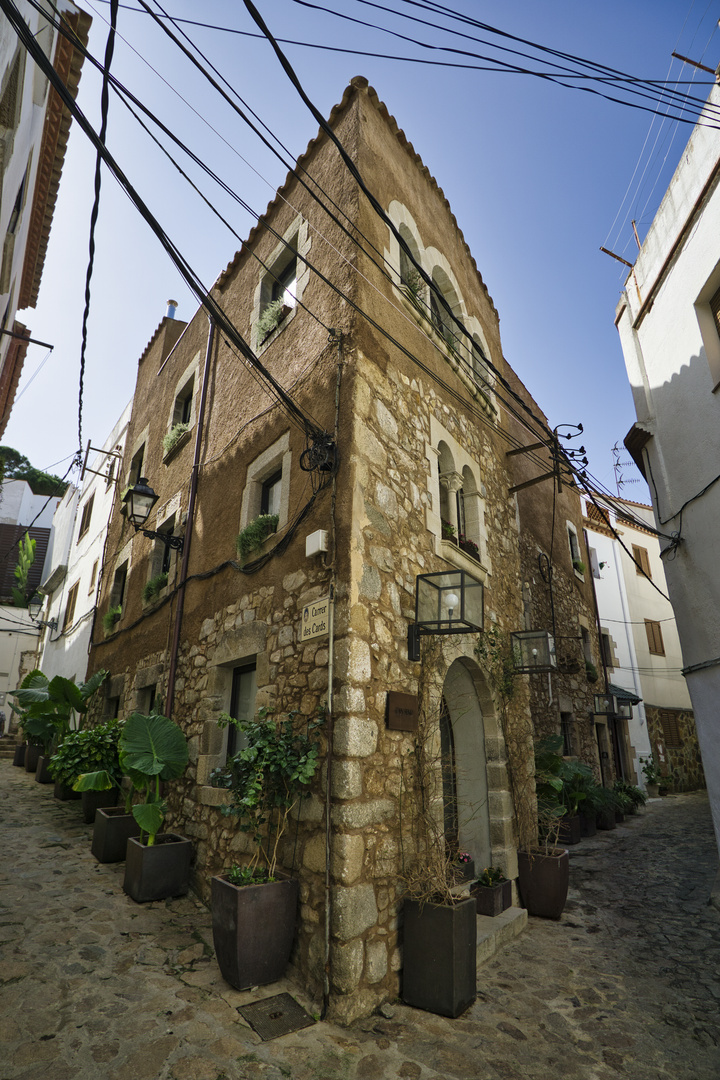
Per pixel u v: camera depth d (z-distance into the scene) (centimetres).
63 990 337
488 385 710
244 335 709
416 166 700
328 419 485
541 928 520
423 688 470
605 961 445
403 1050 311
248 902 355
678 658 1762
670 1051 322
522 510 995
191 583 682
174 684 660
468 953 372
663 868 741
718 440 577
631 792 1206
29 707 994
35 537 2147
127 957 385
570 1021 352
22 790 967
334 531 436
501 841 565
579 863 782
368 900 365
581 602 1213
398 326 561
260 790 398
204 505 701
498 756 595
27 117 411
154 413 1027
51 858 593
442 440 605
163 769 539
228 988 352
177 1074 272
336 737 385
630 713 1415
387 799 402
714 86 576
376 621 430
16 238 471
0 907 450
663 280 683
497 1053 314
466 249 834
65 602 1498
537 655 638
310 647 435
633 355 750
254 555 544
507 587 702
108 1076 268
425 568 514
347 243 534
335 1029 324
